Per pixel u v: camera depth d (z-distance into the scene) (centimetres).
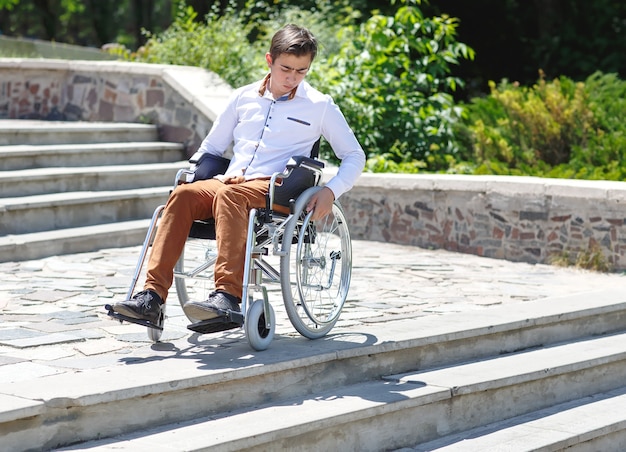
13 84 1216
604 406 555
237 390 440
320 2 1489
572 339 628
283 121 506
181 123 1091
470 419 504
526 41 1900
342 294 537
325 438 430
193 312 446
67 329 531
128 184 973
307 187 493
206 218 483
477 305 653
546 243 860
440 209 927
